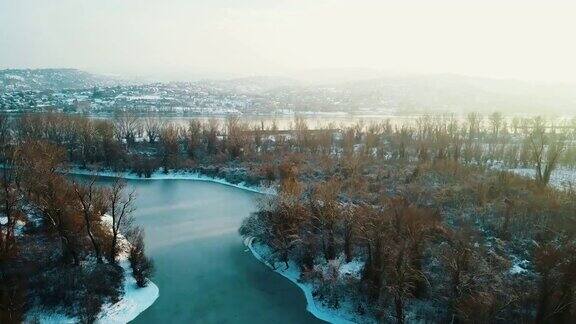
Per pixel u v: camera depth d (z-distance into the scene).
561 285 48.09
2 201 73.94
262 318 59.31
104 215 80.94
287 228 71.25
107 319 57.41
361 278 60.94
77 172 136.38
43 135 147.00
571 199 79.94
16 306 52.41
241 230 87.19
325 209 70.44
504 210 79.25
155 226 92.31
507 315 49.94
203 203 109.06
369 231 62.69
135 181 130.75
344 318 58.53
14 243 61.38
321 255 70.44
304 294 65.25
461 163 115.94
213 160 142.25
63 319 55.53
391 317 54.97
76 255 63.03
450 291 53.38
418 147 138.25
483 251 62.03
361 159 125.25
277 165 126.62
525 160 123.50
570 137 139.25
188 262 75.31
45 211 63.69
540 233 70.56
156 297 64.12
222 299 63.88
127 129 170.75
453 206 85.56
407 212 63.78
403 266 55.53
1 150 103.69
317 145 143.38
